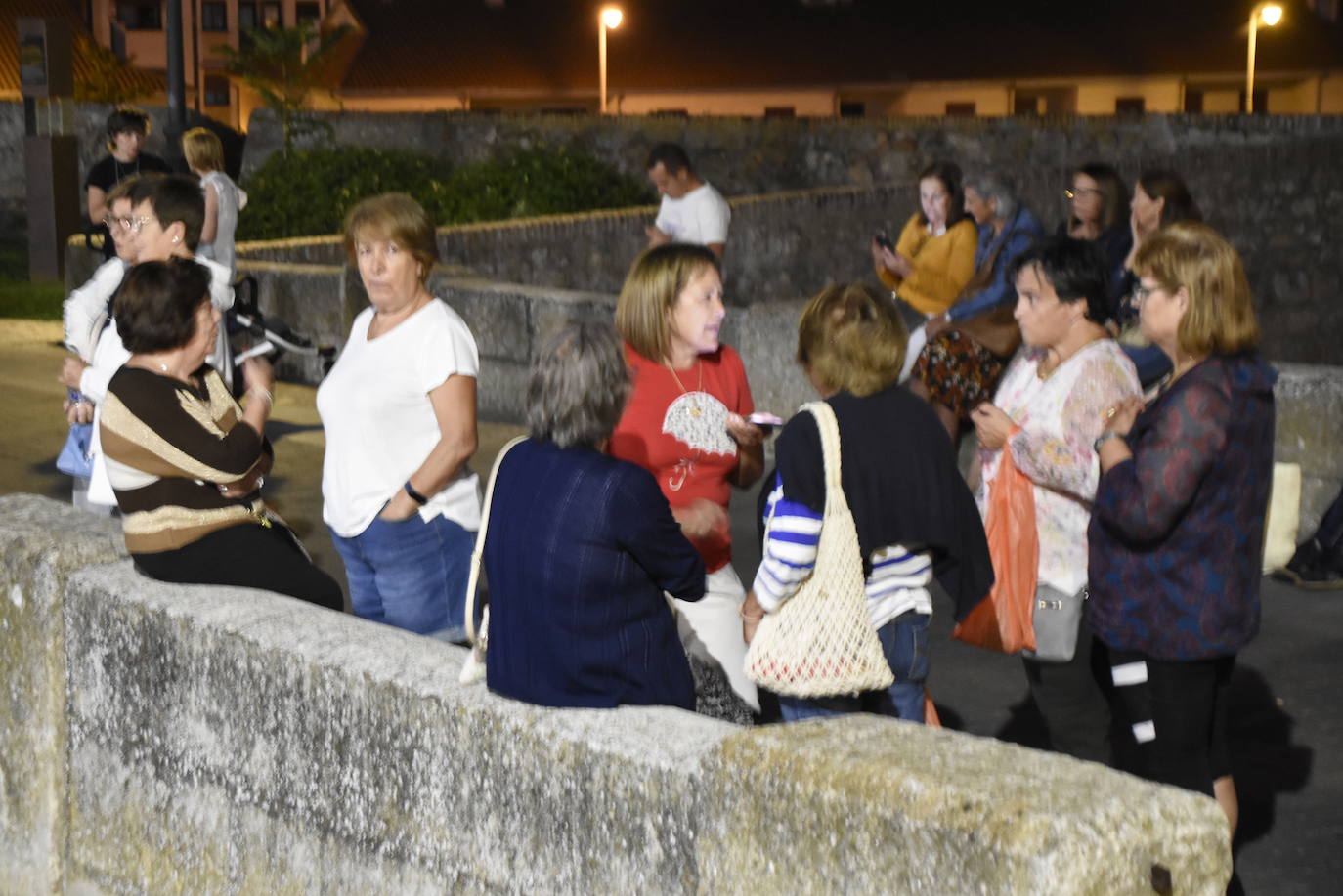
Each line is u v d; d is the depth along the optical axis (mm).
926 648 3639
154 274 4102
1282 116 17500
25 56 17547
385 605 4367
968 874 2479
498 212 17875
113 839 4086
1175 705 3529
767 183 19281
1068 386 3801
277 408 9617
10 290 15867
